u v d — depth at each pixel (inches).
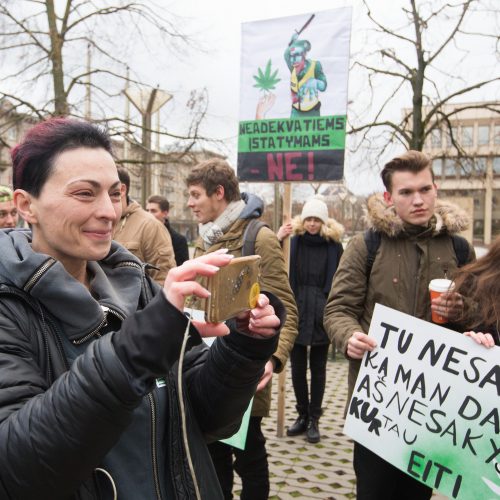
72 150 41.4
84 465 33.5
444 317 76.9
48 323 40.9
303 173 153.3
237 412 49.6
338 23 147.6
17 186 43.2
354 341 79.7
